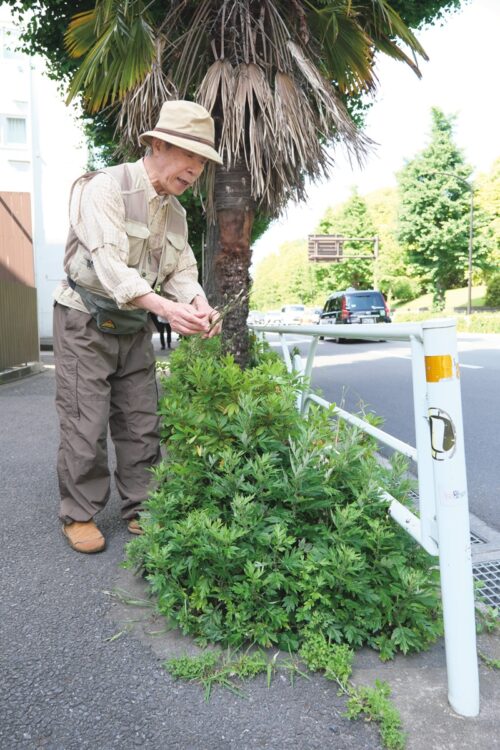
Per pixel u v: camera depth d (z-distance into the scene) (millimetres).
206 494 2045
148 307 2113
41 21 7805
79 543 2484
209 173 4539
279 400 2115
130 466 2682
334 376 9477
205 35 4422
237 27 4281
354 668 1720
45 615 2002
